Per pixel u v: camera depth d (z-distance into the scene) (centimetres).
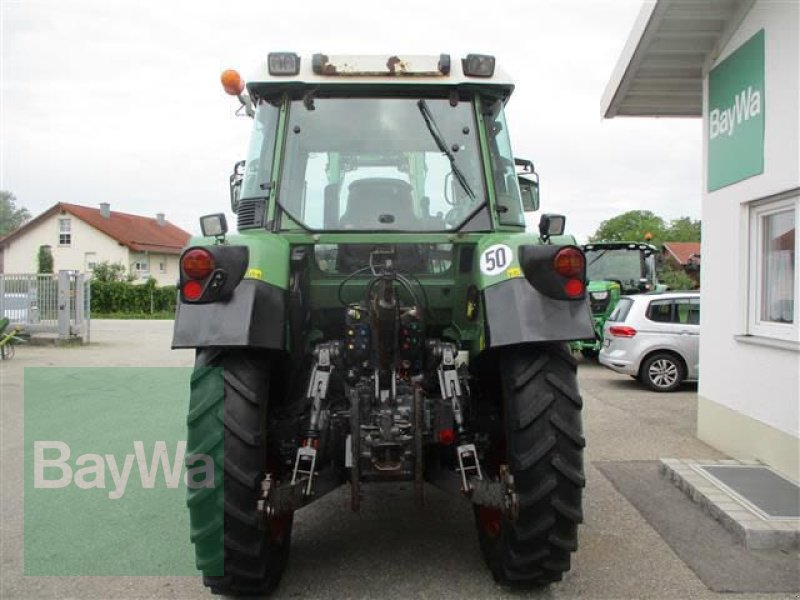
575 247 339
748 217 621
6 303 1794
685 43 679
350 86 411
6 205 8162
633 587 383
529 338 333
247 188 415
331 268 406
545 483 341
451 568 408
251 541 340
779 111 556
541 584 380
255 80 408
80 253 4691
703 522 479
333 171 409
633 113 834
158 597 376
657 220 7194
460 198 407
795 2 531
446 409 360
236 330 330
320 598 371
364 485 564
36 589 386
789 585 386
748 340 607
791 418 548
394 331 356
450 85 410
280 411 397
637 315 1137
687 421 840
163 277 5084
